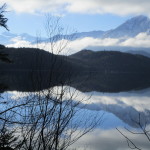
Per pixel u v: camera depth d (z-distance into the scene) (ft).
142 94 208.85
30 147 7.01
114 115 73.26
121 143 52.24
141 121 57.36
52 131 7.30
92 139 51.83
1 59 22.04
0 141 7.91
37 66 8.04
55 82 7.85
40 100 7.59
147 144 51.78
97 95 165.37
